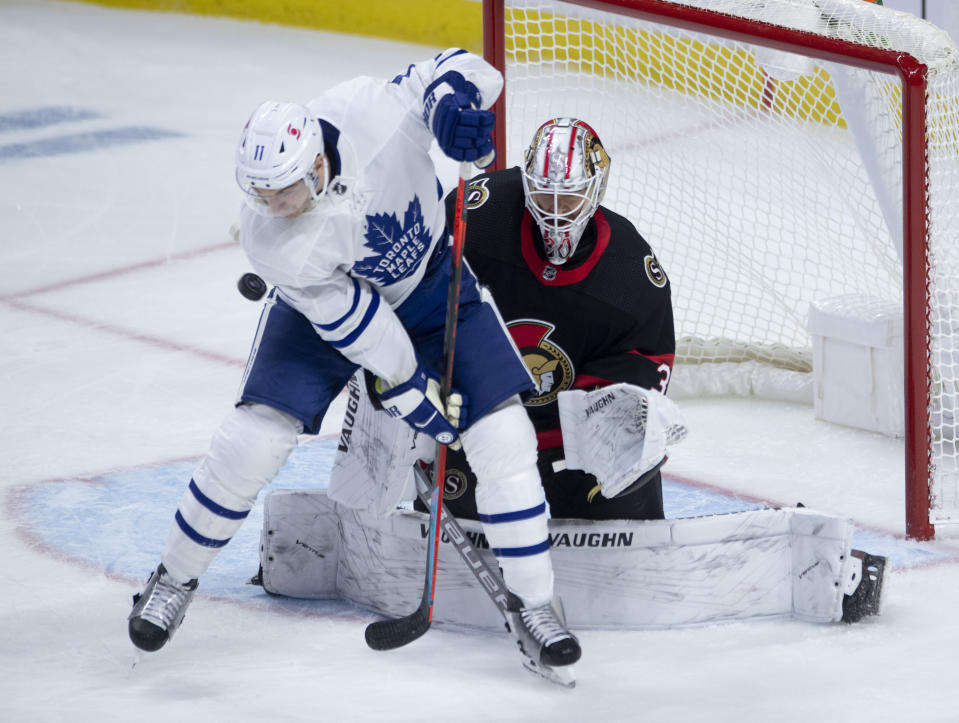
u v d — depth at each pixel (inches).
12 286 818.8
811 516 414.9
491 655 404.5
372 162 358.0
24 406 632.4
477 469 379.2
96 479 552.1
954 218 494.3
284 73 1362.0
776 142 702.5
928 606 431.8
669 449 587.2
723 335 671.1
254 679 387.5
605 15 619.8
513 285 417.7
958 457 544.7
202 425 613.3
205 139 1157.1
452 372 381.7
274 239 348.5
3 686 384.8
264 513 444.8
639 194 731.4
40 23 1537.9
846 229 757.3
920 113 467.2
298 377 378.9
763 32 494.0
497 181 428.8
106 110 1236.5
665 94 720.3
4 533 499.2
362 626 427.2
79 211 970.1
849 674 383.6
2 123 1186.6
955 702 363.6
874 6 499.5
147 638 383.2
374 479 408.5
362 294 359.3
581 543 414.3
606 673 388.5
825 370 608.1
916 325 479.2
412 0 1444.4
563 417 403.2
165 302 794.8
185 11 1593.3
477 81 369.4
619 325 416.5
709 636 414.0
